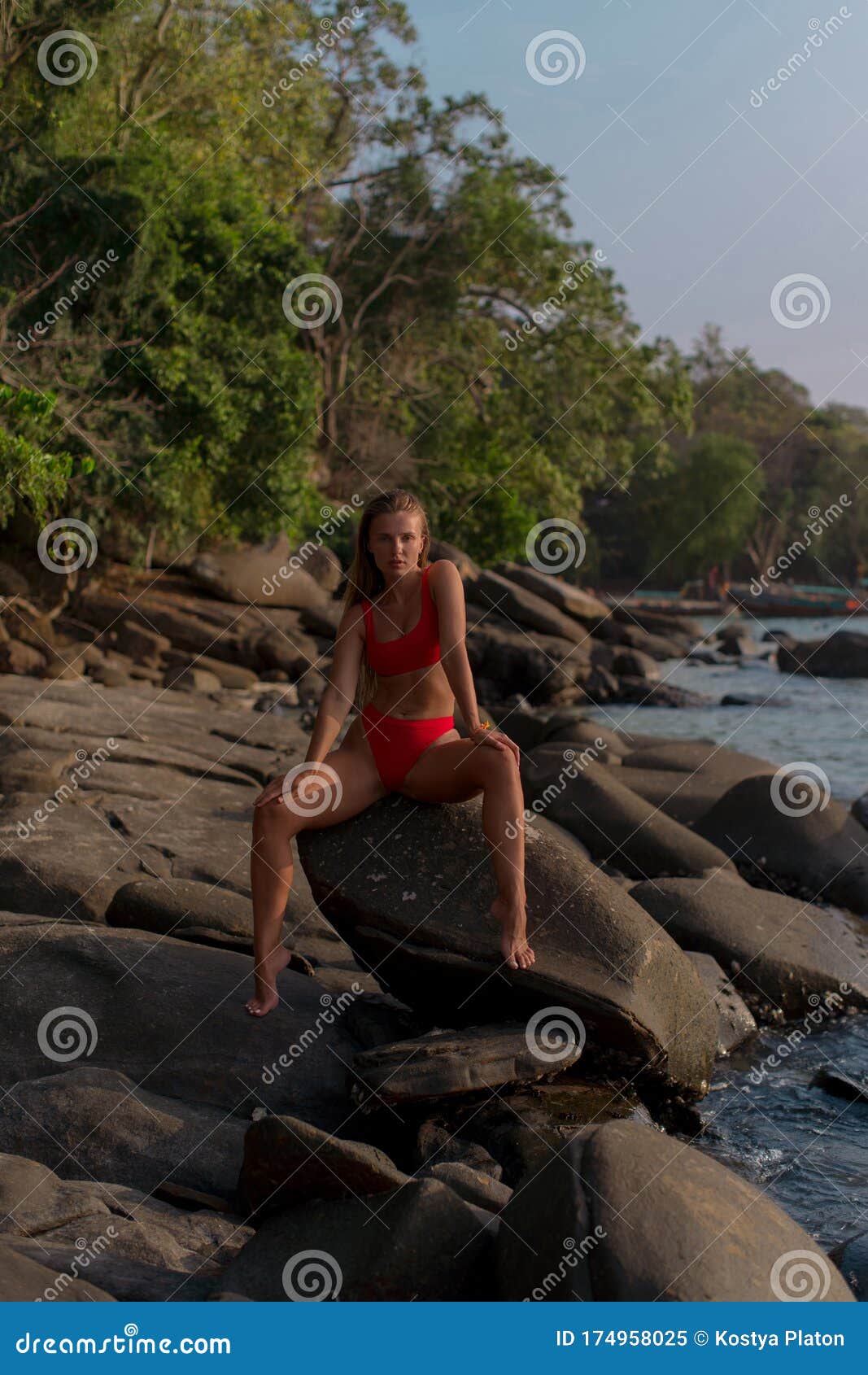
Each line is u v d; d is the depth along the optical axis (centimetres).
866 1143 480
